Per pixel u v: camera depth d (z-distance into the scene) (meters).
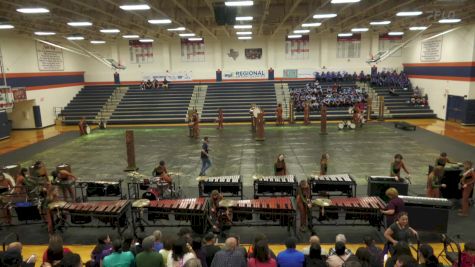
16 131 28.09
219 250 6.15
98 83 36.81
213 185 11.30
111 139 23.70
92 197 12.74
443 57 28.56
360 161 16.64
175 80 36.78
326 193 11.06
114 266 5.74
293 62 36.62
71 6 15.62
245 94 34.12
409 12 16.72
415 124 26.94
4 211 10.52
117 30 21.81
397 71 35.72
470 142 20.25
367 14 20.05
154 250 6.06
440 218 9.14
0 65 24.72
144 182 11.74
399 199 8.88
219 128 27.25
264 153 18.66
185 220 9.47
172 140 22.91
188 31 24.69
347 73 35.16
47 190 10.38
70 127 29.48
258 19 22.06
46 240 9.71
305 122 27.97
